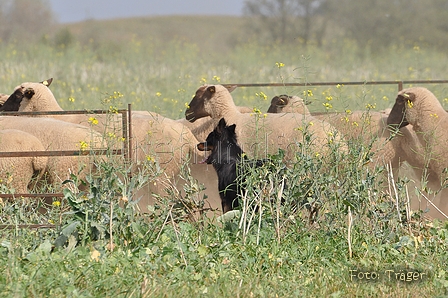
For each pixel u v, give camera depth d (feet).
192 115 145.28
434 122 130.41
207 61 360.48
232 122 140.77
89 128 122.72
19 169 113.19
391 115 132.67
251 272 82.64
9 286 70.64
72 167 116.16
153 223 91.09
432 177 133.18
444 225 102.06
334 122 132.36
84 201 88.89
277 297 75.92
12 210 96.94
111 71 289.12
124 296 71.51
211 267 82.38
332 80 295.28
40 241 87.04
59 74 275.59
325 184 96.22
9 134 113.80
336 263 87.66
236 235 90.63
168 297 72.74
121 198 88.94
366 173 100.63
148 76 272.72
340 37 653.71
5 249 82.84
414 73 318.24
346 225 96.07
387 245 92.58
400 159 134.41
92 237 86.58
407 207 98.53
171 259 82.84
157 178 106.32
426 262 89.10
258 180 95.66
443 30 643.45
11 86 236.63
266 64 357.61
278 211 92.12
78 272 77.10
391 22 632.79
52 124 119.34
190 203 97.25
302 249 89.76
